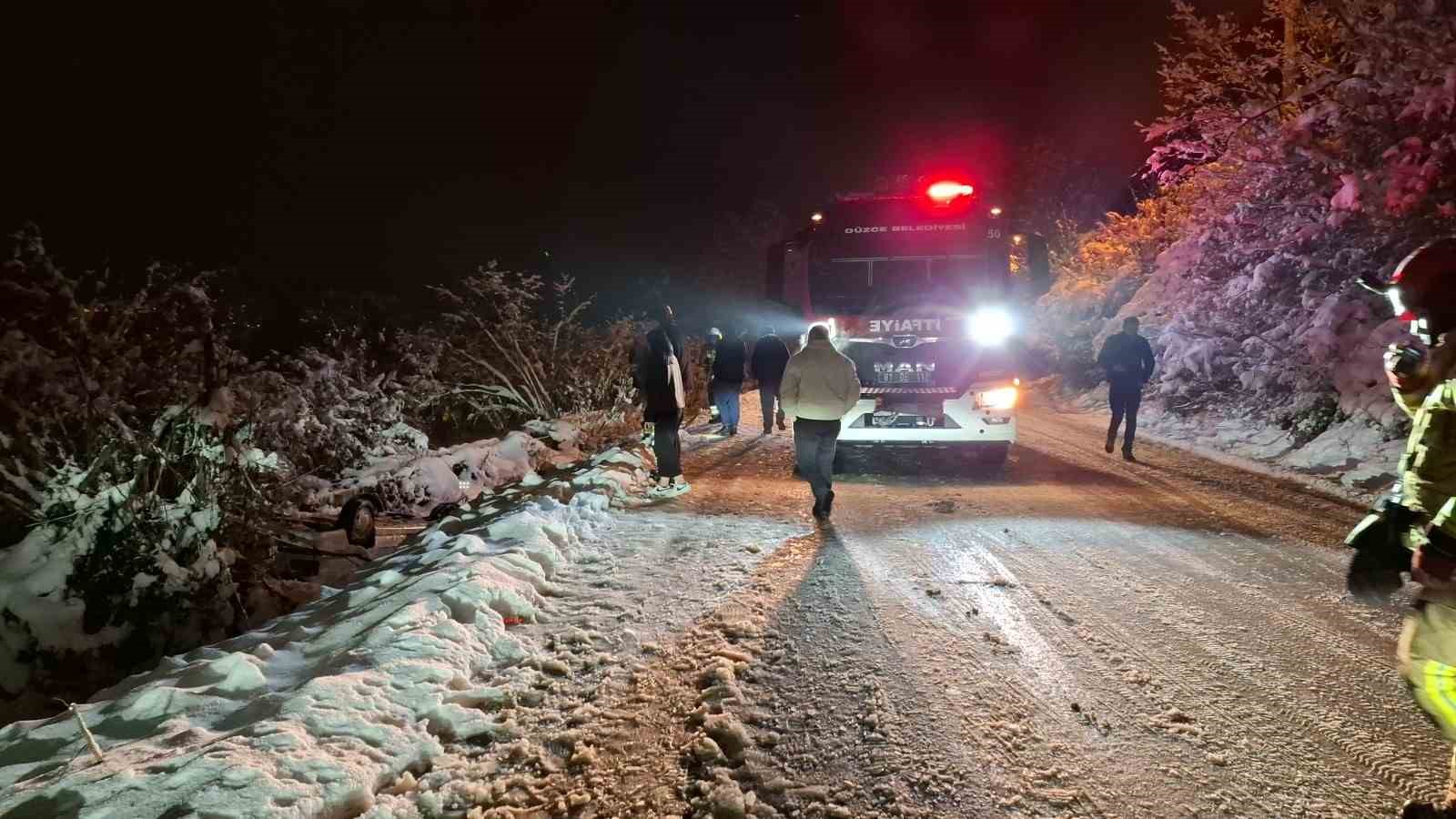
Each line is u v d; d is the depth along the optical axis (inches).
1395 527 115.3
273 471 304.8
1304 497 371.6
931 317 417.1
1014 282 449.1
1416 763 149.1
